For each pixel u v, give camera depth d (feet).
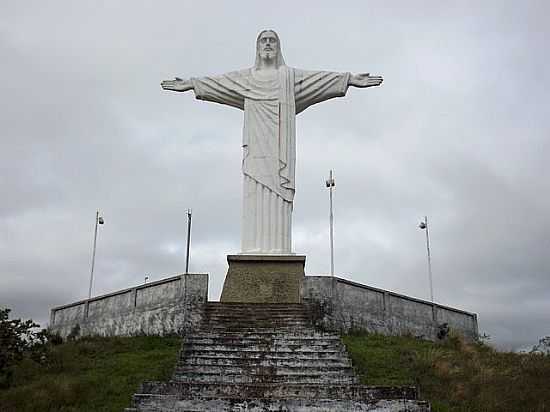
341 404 50.47
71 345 77.51
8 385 62.08
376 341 77.25
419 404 50.42
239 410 50.24
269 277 88.38
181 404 50.57
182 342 68.80
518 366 68.33
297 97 100.27
